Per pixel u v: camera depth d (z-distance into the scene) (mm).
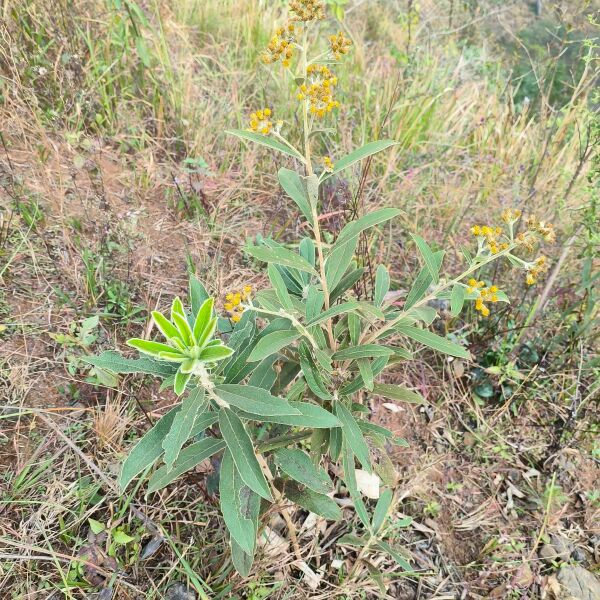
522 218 3189
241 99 3844
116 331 2418
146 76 3543
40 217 2645
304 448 2238
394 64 4469
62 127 2973
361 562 1937
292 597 1904
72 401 2141
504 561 2189
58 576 1722
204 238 2957
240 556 1554
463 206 3463
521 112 4371
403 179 3457
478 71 5375
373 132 3615
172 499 1970
